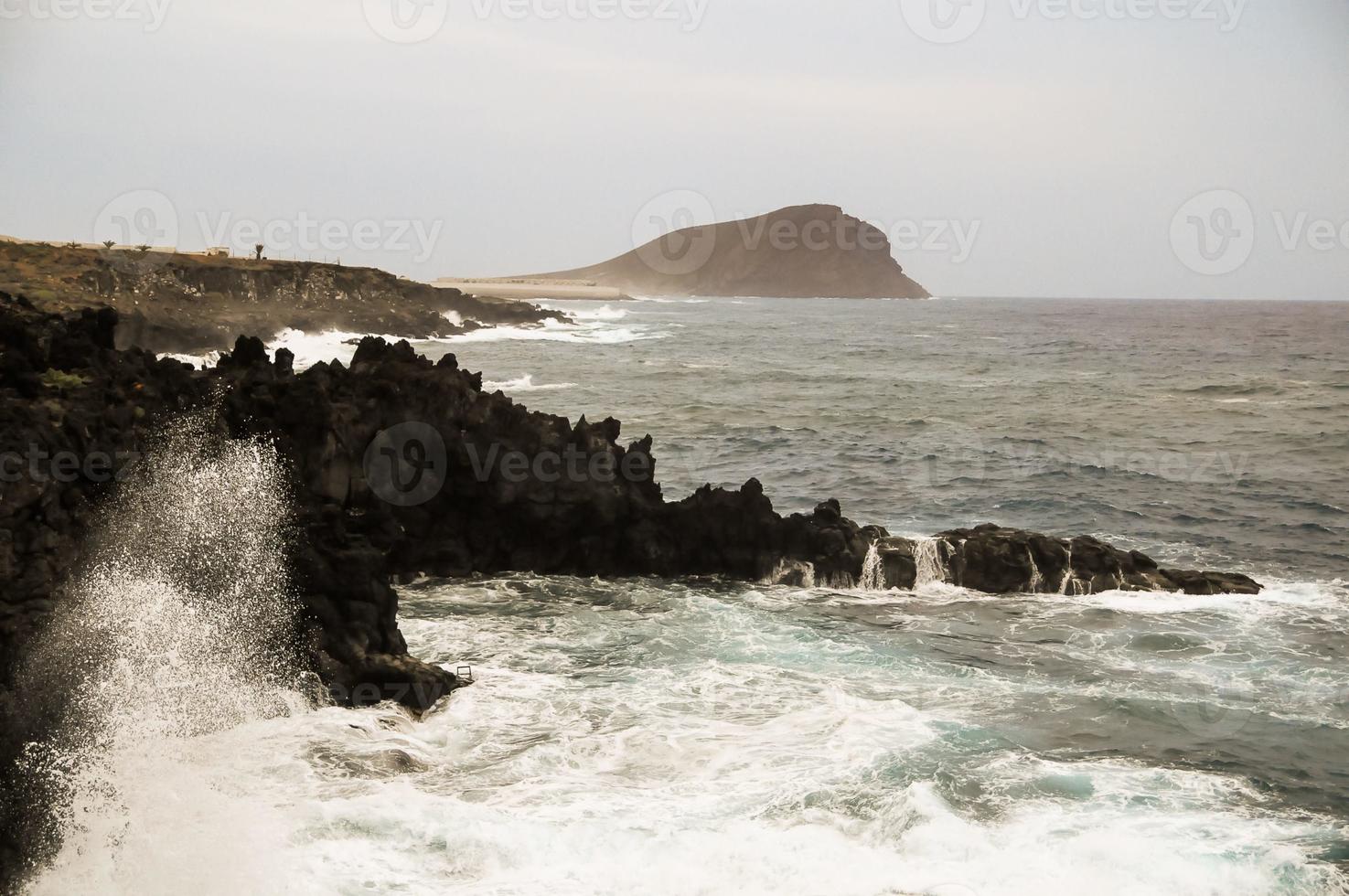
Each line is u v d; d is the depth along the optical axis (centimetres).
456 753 1905
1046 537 2984
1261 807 1764
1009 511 4034
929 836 1628
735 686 2219
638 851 1584
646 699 2144
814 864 1555
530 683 2208
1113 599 2842
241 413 2473
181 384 2481
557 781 1803
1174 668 2364
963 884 1523
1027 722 2069
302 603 2131
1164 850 1611
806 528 2983
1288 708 2158
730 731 2000
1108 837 1633
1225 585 2928
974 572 2916
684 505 2997
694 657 2377
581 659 2350
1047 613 2719
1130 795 1794
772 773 1831
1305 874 1562
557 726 2011
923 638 2527
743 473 4662
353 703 2056
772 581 2930
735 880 1529
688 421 6091
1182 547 3566
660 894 1504
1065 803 1762
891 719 2061
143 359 2580
